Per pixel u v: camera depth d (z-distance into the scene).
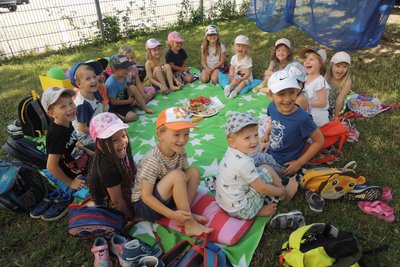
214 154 3.79
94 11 8.85
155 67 5.40
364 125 4.15
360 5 5.55
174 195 2.58
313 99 3.79
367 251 2.39
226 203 2.75
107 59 5.12
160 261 2.25
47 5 8.84
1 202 2.88
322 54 4.46
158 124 2.55
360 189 2.92
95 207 2.56
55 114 2.99
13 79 6.13
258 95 5.18
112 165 2.61
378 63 5.92
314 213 2.88
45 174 3.43
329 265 2.22
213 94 5.34
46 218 2.93
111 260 2.50
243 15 9.77
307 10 6.41
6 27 7.74
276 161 3.32
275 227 2.72
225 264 2.37
